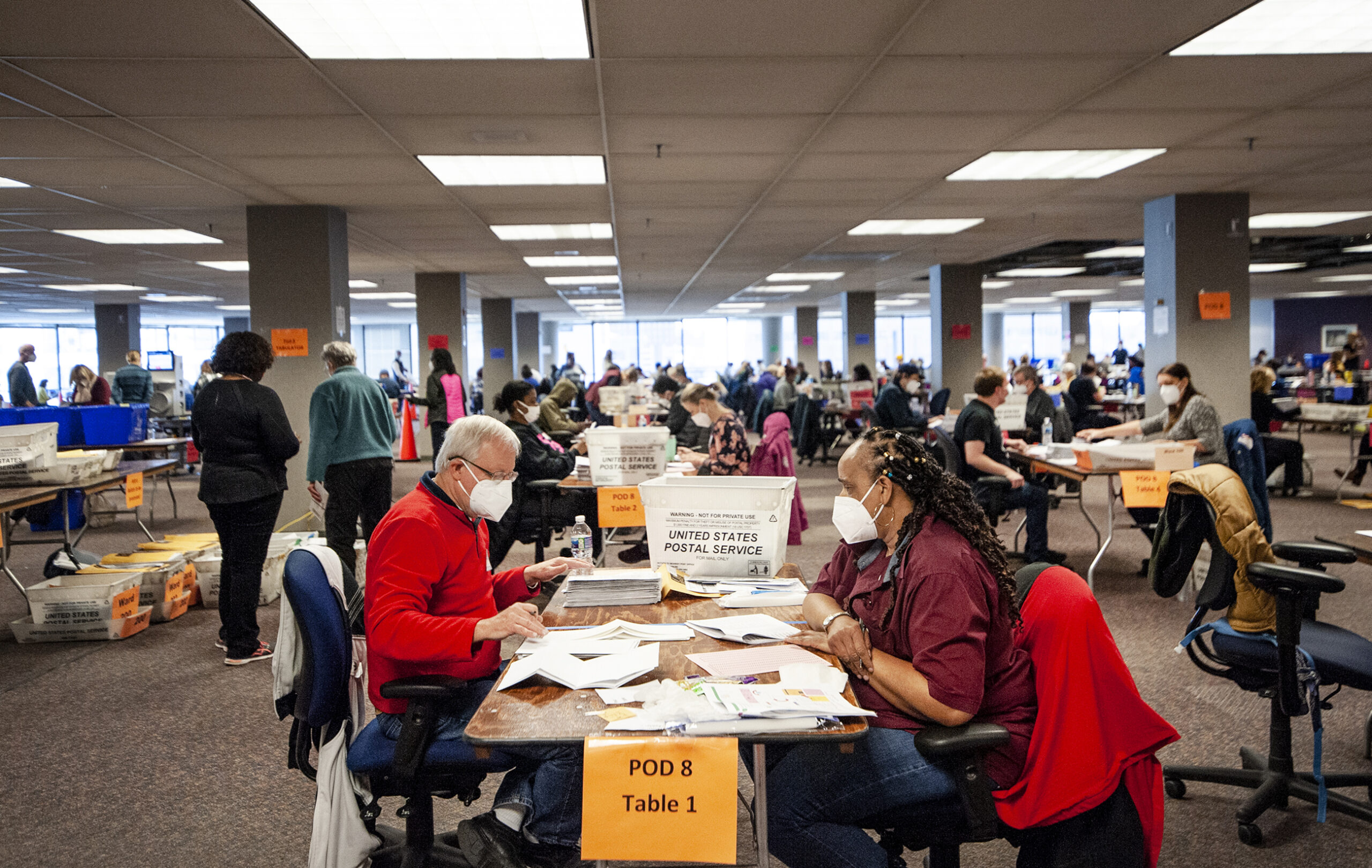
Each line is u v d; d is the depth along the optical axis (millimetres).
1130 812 1608
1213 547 2639
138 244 9477
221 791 2754
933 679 1584
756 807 1592
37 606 4395
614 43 3701
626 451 4055
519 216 8023
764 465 4887
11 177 6098
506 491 2016
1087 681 1627
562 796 1793
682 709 1441
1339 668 2348
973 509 1777
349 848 1853
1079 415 9250
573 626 1999
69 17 3318
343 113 4617
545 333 26219
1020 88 4445
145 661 4086
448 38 3621
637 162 5918
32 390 10156
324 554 1969
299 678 1890
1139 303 23500
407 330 26547
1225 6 3475
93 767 2932
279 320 7254
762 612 2129
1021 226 9312
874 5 3367
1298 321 23906
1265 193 7602
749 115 4812
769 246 10586
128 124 4754
